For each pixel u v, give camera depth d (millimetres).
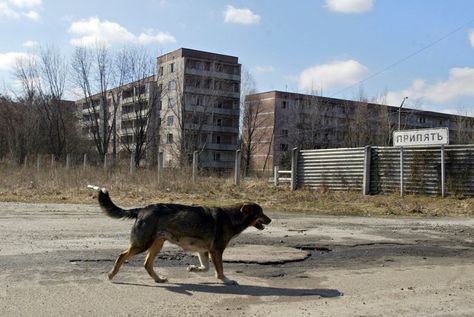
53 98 63812
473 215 17703
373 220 15906
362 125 66250
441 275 8594
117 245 10227
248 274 8367
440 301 6973
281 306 6555
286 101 85812
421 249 11031
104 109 65125
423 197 21703
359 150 24078
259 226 8305
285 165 65500
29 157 40312
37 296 6617
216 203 19156
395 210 18391
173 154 66812
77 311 6074
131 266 8523
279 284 7742
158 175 25609
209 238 7664
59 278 7574
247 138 81250
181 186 23656
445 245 11602
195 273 8219
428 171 22125
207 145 87625
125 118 73188
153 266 8438
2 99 62906
